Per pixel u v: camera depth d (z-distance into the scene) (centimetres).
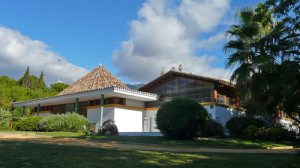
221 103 2978
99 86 3441
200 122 2258
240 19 2542
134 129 3328
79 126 2736
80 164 997
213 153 1550
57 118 2731
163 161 1175
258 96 2342
